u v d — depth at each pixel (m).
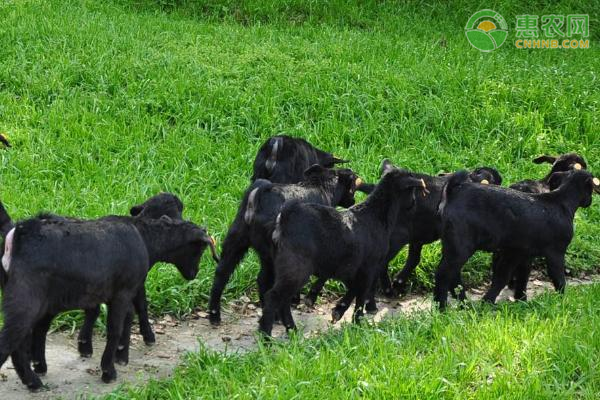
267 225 11.45
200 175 15.73
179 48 20.25
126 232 9.91
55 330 11.25
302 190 12.15
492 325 10.74
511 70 21.33
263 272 11.88
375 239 11.56
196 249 10.91
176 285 12.43
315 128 17.78
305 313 12.66
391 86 19.55
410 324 11.26
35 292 9.03
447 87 19.89
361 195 15.42
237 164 16.23
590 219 16.69
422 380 9.29
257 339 10.73
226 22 23.34
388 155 17.39
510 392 9.24
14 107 17.00
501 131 18.80
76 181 14.90
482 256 14.72
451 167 17.38
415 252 13.59
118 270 9.71
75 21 20.95
